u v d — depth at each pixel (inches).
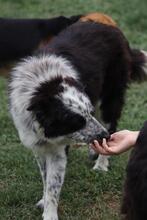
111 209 218.4
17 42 312.8
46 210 206.8
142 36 428.5
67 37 225.8
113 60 235.8
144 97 330.6
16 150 264.1
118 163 251.1
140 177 128.5
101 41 229.6
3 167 248.5
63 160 205.8
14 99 198.5
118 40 238.2
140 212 130.2
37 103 184.2
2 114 304.3
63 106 183.0
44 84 188.7
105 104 244.2
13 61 315.3
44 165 211.9
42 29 313.3
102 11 485.7
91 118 187.5
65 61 206.4
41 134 193.2
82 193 228.8
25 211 216.4
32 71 197.2
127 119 295.6
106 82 238.2
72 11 486.0
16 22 316.2
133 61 255.1
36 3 507.5
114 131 250.7
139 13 472.1
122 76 243.1
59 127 185.3
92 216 213.9
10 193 225.1
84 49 221.1
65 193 227.1
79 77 207.6
